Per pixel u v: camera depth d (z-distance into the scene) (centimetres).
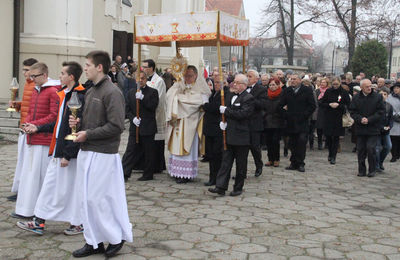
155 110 789
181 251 484
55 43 1253
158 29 768
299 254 488
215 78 762
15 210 548
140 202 666
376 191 804
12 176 762
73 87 507
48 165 526
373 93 920
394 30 2641
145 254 472
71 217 504
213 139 775
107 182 447
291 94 942
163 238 522
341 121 1053
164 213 616
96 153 445
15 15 1247
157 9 2088
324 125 1065
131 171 796
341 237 547
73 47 1262
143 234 532
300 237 541
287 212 645
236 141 702
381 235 559
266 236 541
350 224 600
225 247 500
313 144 1357
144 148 797
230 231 554
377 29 2667
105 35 1534
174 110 777
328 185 835
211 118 763
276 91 963
